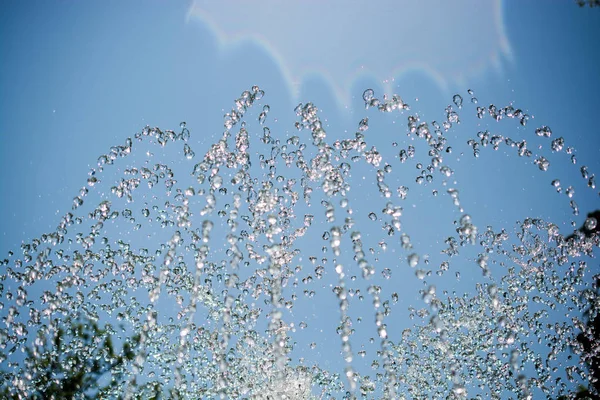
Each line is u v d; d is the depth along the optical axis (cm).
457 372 218
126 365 229
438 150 234
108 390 225
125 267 237
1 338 215
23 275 226
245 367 221
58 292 229
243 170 230
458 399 212
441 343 226
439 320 229
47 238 233
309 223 234
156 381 224
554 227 224
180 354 225
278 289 225
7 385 217
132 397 223
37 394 219
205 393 219
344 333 179
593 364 204
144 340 230
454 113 236
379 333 171
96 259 237
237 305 232
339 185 216
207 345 227
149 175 241
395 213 193
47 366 223
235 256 192
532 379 211
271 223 212
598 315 208
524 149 226
